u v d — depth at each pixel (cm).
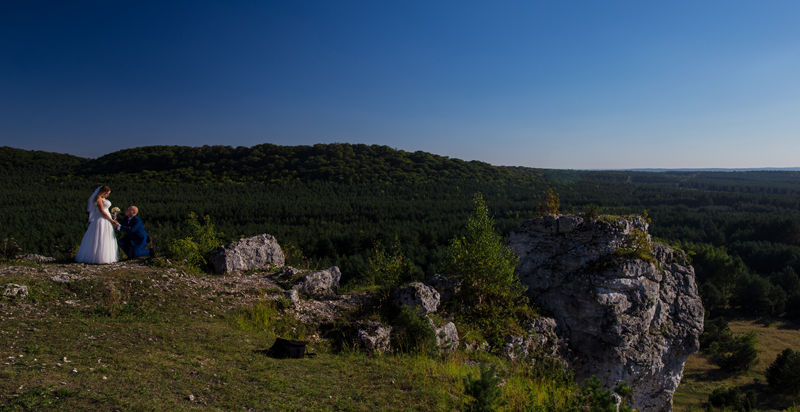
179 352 587
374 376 668
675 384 1248
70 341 541
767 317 5578
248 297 988
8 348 480
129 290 823
